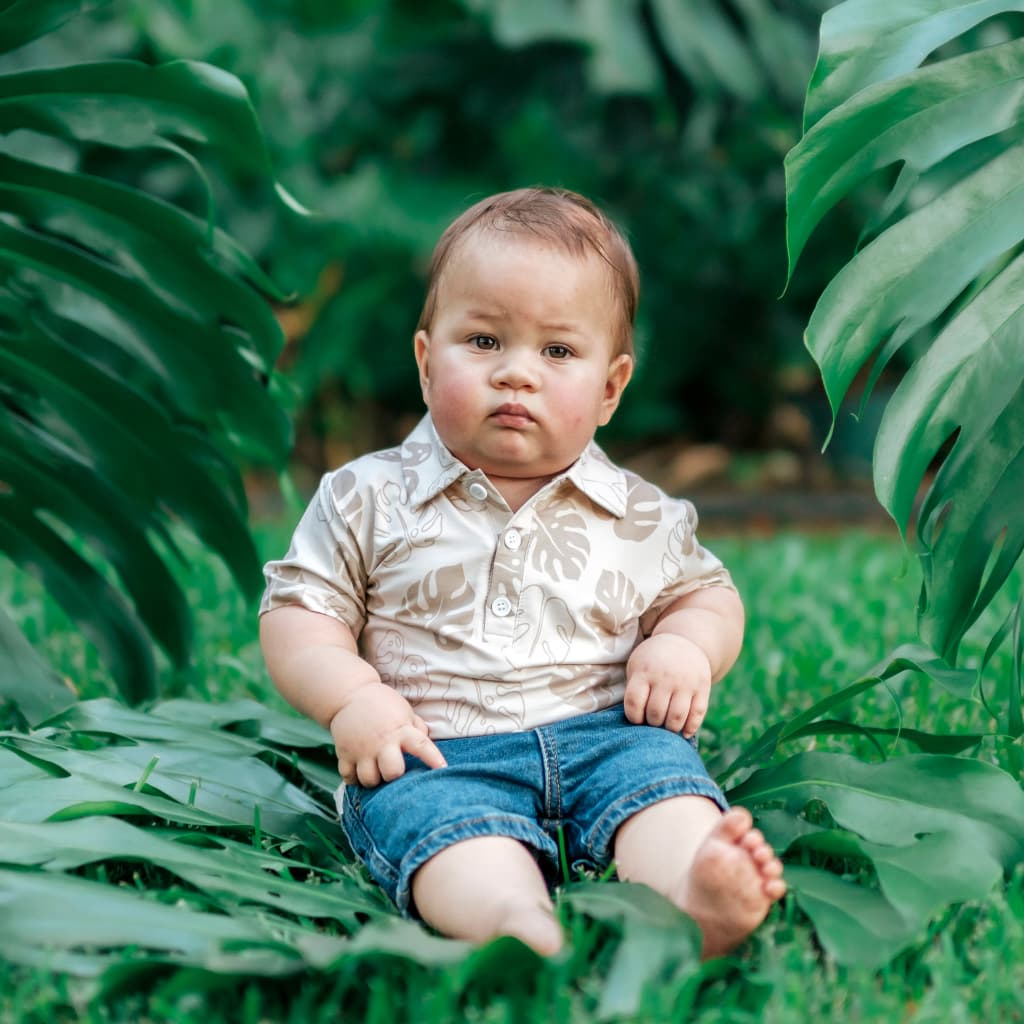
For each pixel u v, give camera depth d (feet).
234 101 6.05
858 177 4.98
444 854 4.40
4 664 6.90
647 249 20.59
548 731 5.07
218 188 18.03
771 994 3.85
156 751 5.84
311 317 20.15
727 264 20.86
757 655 8.48
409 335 21.36
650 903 4.08
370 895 4.79
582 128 17.80
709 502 19.24
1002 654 8.34
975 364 5.25
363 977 3.96
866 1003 3.79
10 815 4.85
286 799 5.69
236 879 4.49
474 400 5.24
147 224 6.45
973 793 4.88
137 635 7.52
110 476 7.21
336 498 5.45
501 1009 3.62
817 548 13.78
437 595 5.24
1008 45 5.03
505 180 19.71
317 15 18.43
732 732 6.97
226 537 7.34
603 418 5.72
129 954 3.97
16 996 3.77
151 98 6.14
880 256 5.07
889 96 4.90
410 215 19.06
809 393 22.72
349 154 19.94
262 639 5.39
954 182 5.14
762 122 16.37
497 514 5.32
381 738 4.86
